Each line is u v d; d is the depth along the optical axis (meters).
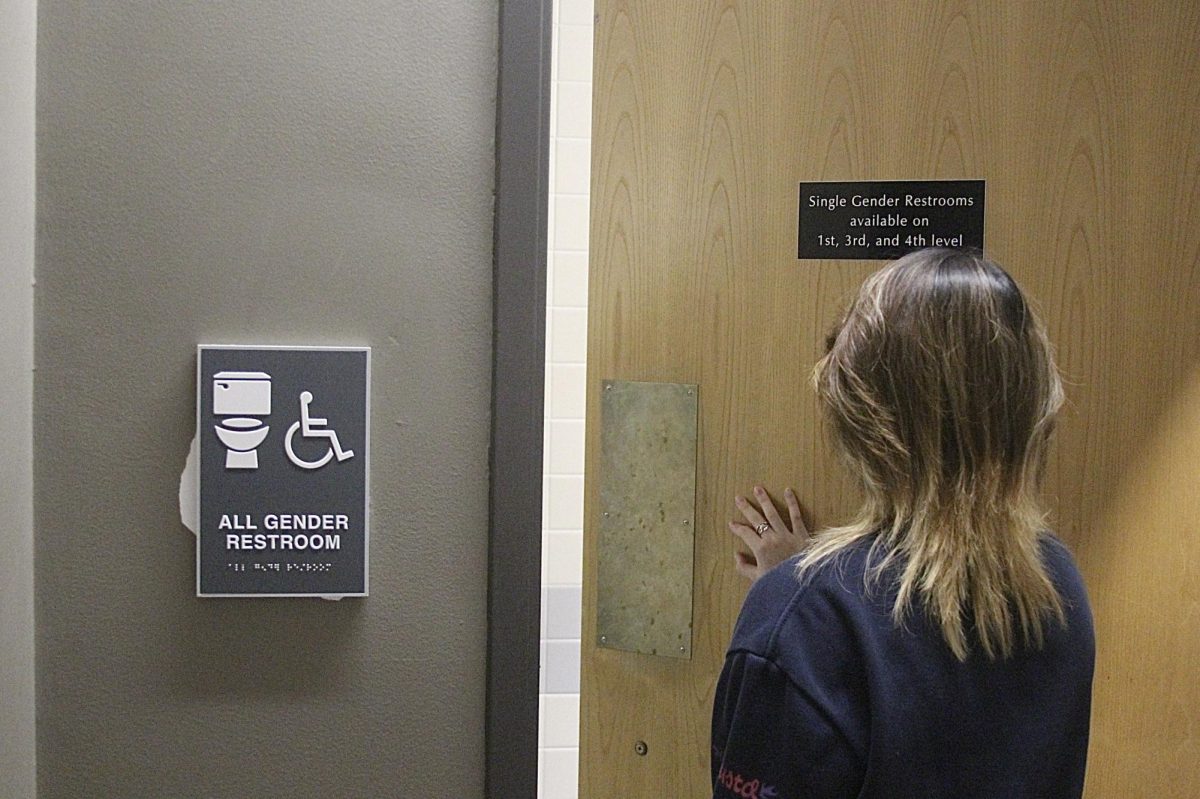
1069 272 1.62
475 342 0.84
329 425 0.82
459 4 0.83
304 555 0.83
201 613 0.83
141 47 0.81
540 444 0.84
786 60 1.68
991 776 0.98
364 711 0.84
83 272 0.81
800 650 1.00
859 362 1.08
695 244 1.73
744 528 1.70
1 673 0.73
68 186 0.81
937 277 1.07
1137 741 1.64
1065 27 1.60
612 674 1.82
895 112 1.65
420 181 0.83
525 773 0.85
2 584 0.73
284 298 0.83
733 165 1.71
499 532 0.84
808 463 1.68
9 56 0.74
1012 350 1.04
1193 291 1.60
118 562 0.82
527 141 0.83
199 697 0.83
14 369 0.76
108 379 0.82
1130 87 1.59
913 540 1.01
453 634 0.85
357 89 0.83
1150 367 1.61
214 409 0.81
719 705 1.07
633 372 1.78
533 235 0.83
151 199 0.81
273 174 0.82
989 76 1.63
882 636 0.98
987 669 0.99
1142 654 1.63
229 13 0.82
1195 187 1.59
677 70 1.72
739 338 1.71
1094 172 1.61
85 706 0.82
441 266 0.84
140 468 0.82
